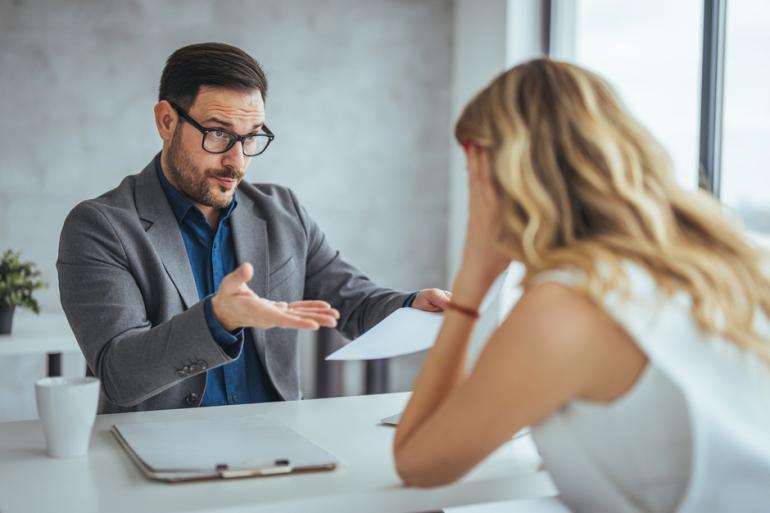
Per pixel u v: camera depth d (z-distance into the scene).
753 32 2.92
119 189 1.75
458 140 1.08
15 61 3.55
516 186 0.97
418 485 1.02
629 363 0.93
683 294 0.94
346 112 4.14
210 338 1.31
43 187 3.62
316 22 4.05
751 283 0.98
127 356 1.41
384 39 4.18
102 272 1.59
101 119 3.69
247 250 1.83
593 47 3.77
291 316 1.24
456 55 4.30
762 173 2.91
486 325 3.76
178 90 1.67
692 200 1.02
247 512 0.96
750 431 0.91
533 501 1.34
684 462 0.94
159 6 3.75
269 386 1.80
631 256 0.94
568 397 0.93
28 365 3.66
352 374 3.98
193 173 1.69
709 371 0.90
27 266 2.91
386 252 4.28
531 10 3.96
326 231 4.16
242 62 1.68
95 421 1.36
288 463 1.09
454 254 4.34
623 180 0.97
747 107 2.96
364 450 1.21
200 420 1.34
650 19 3.39
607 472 0.97
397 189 4.27
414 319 1.48
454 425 0.95
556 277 0.93
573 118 0.99
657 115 3.36
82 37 3.64
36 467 1.11
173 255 1.70
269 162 4.04
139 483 1.04
